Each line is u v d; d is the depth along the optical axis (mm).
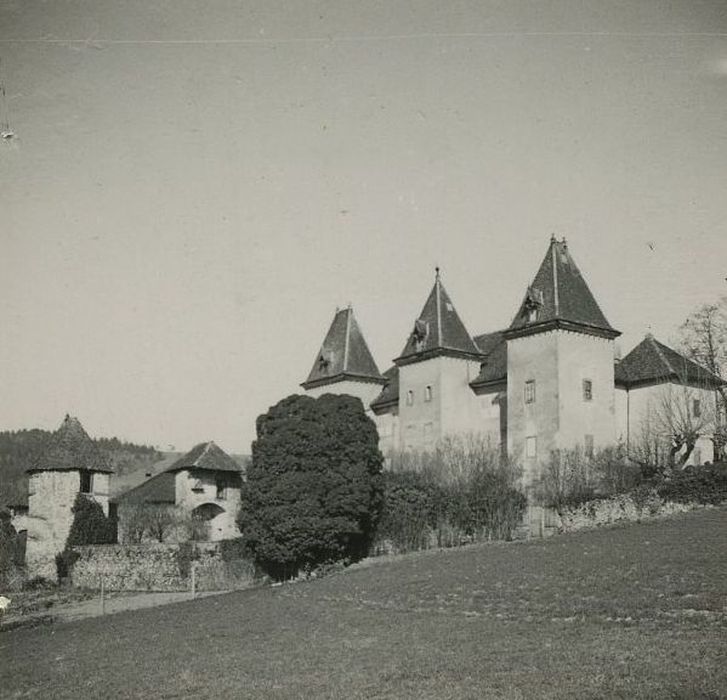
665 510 38625
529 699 15430
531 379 48875
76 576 46812
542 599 24188
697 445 47719
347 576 35062
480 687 16422
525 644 19406
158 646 24578
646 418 48906
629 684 15617
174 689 19234
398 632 22562
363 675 18312
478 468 46094
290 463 40562
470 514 43938
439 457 49469
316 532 39719
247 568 41875
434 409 55844
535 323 48656
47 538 49625
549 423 47469
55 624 33000
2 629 33594
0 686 21719
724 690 14969
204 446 59594
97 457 51438
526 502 44938
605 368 49406
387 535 43156
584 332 48938
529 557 31516
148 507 56844
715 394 46812
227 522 58656
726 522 32969
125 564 44875
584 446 47375
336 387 63844
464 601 25781
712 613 20453
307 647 21984
